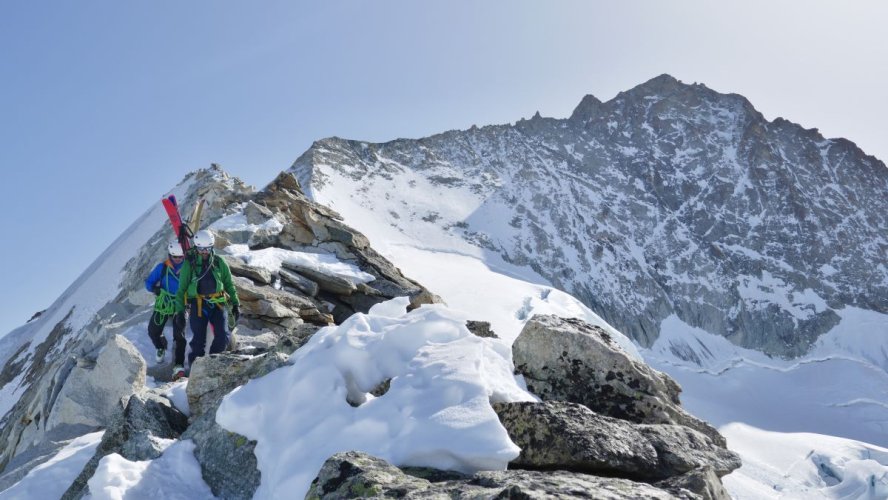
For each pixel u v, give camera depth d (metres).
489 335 7.03
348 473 3.69
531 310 129.88
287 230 18.75
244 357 6.48
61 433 8.49
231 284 10.05
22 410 13.78
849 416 169.12
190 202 46.03
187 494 4.67
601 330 5.95
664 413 5.20
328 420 4.46
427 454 3.91
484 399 4.19
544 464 4.10
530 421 4.29
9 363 50.59
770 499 87.06
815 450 130.00
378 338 5.25
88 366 9.47
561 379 5.44
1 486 6.40
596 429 4.23
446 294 138.12
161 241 39.44
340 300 15.87
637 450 4.18
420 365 4.79
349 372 5.02
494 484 3.34
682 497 3.33
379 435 4.23
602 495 3.08
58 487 5.64
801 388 187.25
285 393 4.94
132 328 11.83
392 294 16.31
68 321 43.88
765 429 156.75
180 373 9.67
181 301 9.81
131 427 5.87
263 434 4.75
